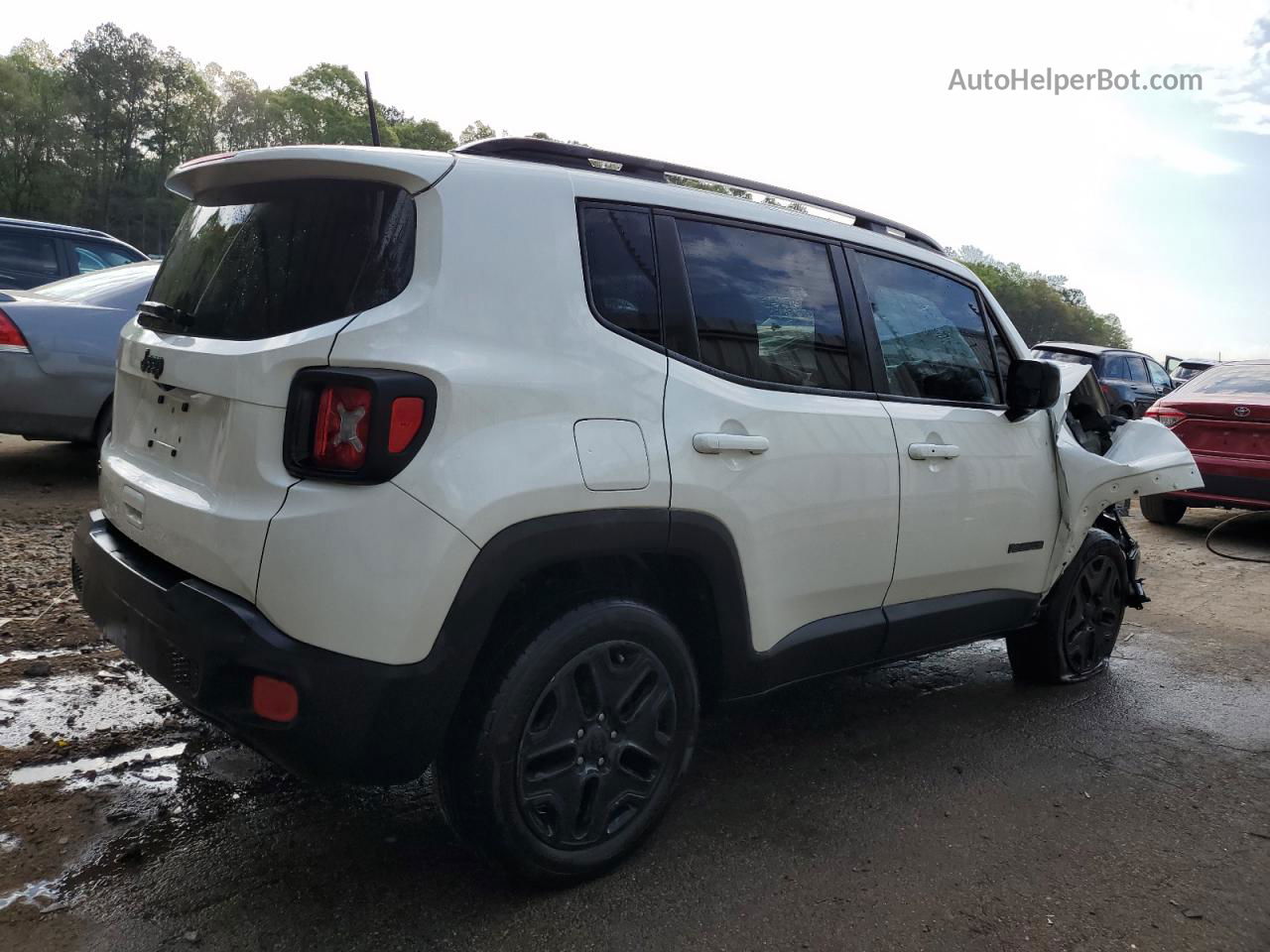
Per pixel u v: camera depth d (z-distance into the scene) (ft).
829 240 10.64
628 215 8.59
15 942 6.88
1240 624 18.49
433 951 7.16
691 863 8.69
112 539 8.48
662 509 8.06
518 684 7.37
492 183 7.63
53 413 19.01
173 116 298.35
